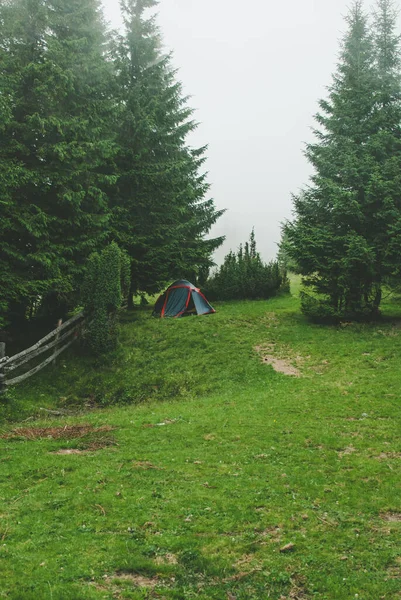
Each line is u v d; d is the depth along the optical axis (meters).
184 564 5.83
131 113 25.02
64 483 8.20
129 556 5.91
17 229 18.25
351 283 22.36
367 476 8.50
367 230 22.47
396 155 23.00
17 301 18.67
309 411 12.59
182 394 16.38
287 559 5.92
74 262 20.75
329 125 25.06
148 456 9.59
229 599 5.23
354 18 26.55
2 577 5.43
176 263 26.91
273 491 7.86
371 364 17.03
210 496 7.64
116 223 24.27
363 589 5.34
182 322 23.38
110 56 27.52
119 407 15.85
